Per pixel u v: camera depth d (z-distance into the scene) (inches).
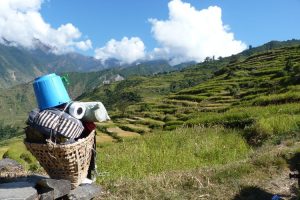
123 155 521.0
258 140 697.0
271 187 342.6
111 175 376.5
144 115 3161.9
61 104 235.9
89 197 249.8
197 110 2566.4
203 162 487.5
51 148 222.8
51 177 242.5
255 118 928.9
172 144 671.1
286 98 1427.2
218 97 2989.7
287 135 588.1
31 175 292.5
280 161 391.5
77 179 242.4
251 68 4468.5
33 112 231.8
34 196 223.3
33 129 227.8
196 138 702.5
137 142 776.9
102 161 470.6
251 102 1619.1
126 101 7539.4
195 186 327.9
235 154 521.7
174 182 332.2
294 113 975.0
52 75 236.8
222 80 4050.2
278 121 752.3
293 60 4111.7
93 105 240.2
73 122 227.8
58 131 223.3
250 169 371.6
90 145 243.8
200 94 3435.0
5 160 350.3
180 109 2925.7
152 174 372.2
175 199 299.3
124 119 3078.2
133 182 324.5
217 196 315.9
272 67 4151.1
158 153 518.0
